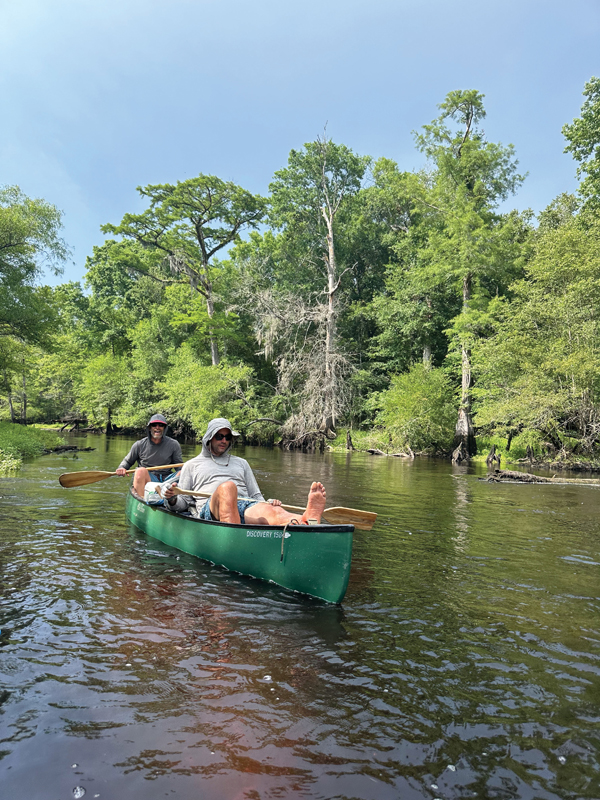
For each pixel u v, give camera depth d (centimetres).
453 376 2689
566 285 1822
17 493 749
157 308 3597
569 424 1816
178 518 458
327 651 265
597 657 267
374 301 3006
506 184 2398
